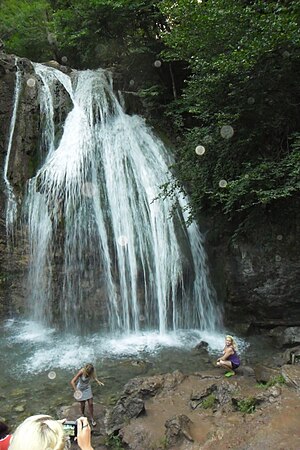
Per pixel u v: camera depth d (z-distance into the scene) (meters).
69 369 9.60
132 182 14.38
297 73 10.34
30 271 13.07
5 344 11.12
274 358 9.85
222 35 10.43
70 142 14.80
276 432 5.78
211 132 12.02
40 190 13.40
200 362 10.00
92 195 13.48
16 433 2.31
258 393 7.13
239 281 12.59
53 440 2.26
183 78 17.84
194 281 13.40
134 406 7.28
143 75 18.41
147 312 12.79
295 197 11.09
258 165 10.83
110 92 17.23
